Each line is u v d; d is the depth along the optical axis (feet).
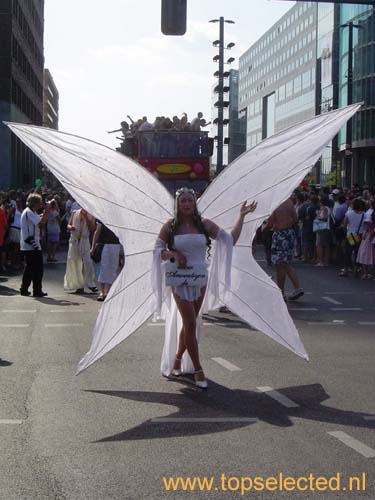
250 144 454.40
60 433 19.51
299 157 24.27
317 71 325.42
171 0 42.22
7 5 211.41
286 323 25.41
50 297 48.44
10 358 29.25
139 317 25.26
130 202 25.09
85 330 35.94
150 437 19.19
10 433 19.48
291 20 367.25
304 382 25.35
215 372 26.86
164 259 24.06
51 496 15.23
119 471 16.69
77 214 50.14
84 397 23.31
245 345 32.04
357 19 246.06
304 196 77.71
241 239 25.72
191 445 18.52
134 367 27.78
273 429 19.86
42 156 23.45
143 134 76.59
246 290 25.79
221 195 25.80
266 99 422.00
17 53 230.48
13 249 69.56
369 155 246.06
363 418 20.90
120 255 47.62
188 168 76.43
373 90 236.63
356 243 60.49
